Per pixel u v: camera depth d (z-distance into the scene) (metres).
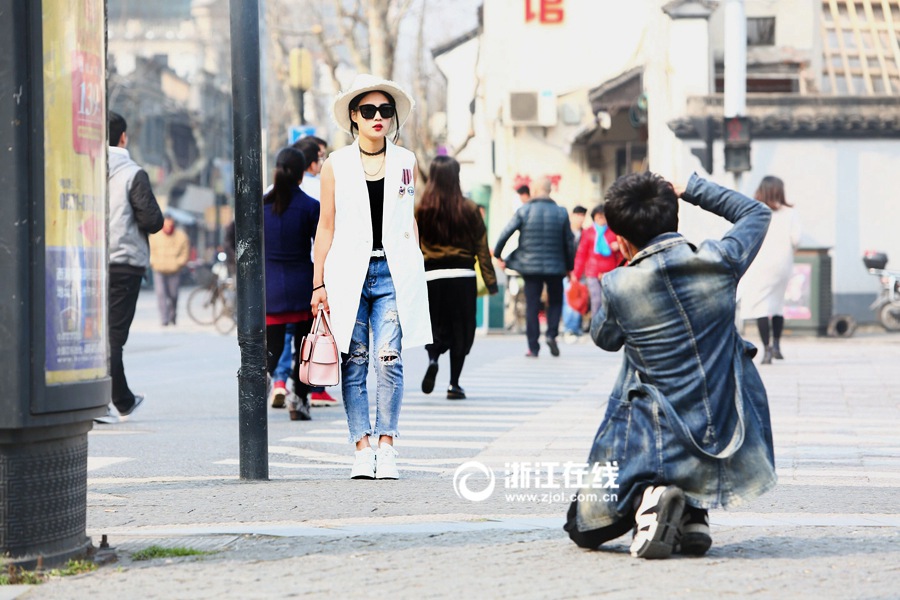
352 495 8.99
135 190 14.20
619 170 40.00
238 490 9.27
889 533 7.54
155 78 92.50
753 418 6.72
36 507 6.54
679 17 32.88
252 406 9.91
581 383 18.91
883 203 31.48
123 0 88.88
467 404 16.12
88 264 6.81
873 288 31.56
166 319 37.19
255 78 9.80
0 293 6.36
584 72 38.53
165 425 14.40
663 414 6.62
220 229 92.31
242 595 6.11
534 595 6.02
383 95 10.13
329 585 6.29
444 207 15.93
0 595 6.13
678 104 32.94
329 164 10.16
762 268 21.77
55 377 6.52
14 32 6.36
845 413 14.86
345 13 43.09
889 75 33.62
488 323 32.31
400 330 10.15
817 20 33.91
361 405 10.15
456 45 51.16
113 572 6.60
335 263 10.05
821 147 31.44
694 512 6.79
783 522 7.91
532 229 23.42
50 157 6.48
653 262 6.70
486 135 46.06
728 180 31.72
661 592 6.05
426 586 6.23
